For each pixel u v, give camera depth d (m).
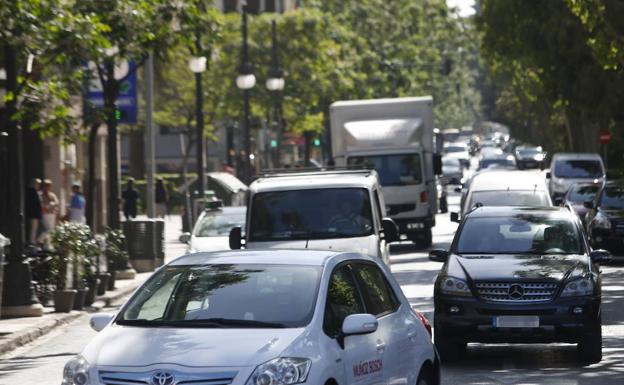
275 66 135.50
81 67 66.06
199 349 21.53
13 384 35.97
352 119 93.50
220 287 23.78
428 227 93.31
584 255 39.31
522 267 37.62
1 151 62.19
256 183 48.75
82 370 21.53
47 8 50.22
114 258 65.75
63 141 62.50
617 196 80.75
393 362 24.38
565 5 108.31
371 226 47.38
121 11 60.34
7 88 51.81
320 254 24.81
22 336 46.03
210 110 157.38
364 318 22.78
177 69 146.12
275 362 21.11
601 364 36.97
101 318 23.83
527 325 36.69
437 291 37.78
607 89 107.06
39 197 78.62
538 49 111.56
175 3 62.78
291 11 157.88
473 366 37.19
